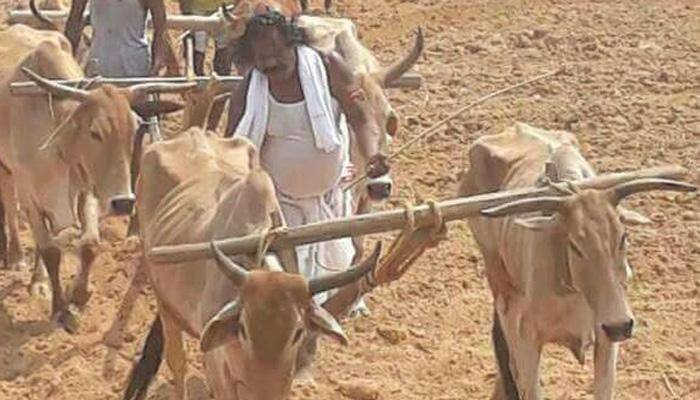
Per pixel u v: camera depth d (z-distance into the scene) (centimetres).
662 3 3005
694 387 1510
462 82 2538
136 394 1405
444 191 2070
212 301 1184
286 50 1341
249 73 1357
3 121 1716
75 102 1617
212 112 1834
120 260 1836
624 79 2528
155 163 1372
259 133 1355
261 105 1345
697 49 2694
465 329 1653
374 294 1733
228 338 1082
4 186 1811
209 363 1163
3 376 1541
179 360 1367
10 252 1848
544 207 1205
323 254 1351
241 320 1072
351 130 1538
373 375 1533
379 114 1592
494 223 1359
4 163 1755
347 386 1485
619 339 1177
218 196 1292
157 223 1316
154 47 1831
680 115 2350
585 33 2792
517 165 1391
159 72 1834
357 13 3009
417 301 1723
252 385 1076
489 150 1430
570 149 1308
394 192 2053
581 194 1205
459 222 1953
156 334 1388
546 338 1312
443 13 2980
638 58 2645
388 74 1650
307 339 1134
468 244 1884
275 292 1066
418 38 1645
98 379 1529
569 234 1199
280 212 1230
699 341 1617
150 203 1366
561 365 1553
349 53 1716
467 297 1736
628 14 2927
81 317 1681
